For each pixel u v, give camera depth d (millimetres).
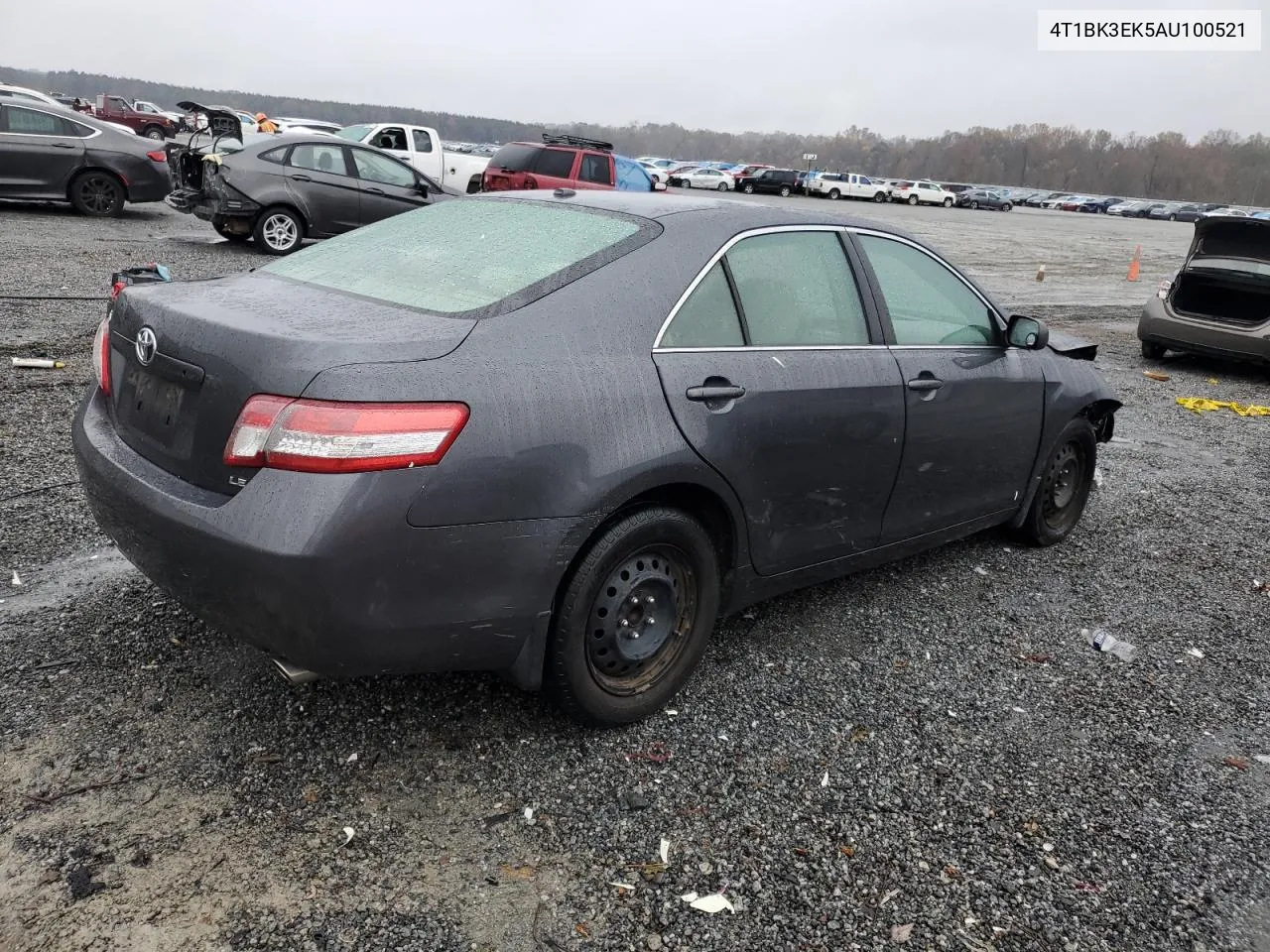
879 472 3586
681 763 2863
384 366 2328
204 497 2404
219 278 3287
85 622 3328
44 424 5309
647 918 2258
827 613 3994
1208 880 2570
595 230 3076
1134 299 17719
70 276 9531
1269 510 5969
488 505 2420
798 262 3418
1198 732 3316
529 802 2621
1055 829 2717
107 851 2309
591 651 2818
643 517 2793
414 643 2422
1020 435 4344
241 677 3070
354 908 2207
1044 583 4516
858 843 2582
